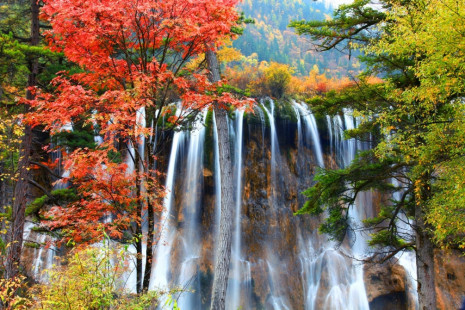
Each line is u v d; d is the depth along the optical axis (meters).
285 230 19.69
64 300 4.31
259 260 18.70
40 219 10.69
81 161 6.25
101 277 4.35
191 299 17.58
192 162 19.27
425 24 6.84
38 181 17.41
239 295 17.95
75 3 6.30
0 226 10.83
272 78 29.44
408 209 10.70
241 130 19.80
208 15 7.19
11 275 8.27
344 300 18.44
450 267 14.48
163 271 17.86
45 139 15.98
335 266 19.23
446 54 6.51
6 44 8.34
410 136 7.47
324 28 9.16
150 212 7.38
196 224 18.95
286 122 20.81
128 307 4.76
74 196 10.71
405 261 18.70
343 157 21.91
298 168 20.80
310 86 33.72
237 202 19.27
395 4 7.77
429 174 7.96
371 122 9.43
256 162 19.92
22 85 11.25
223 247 7.71
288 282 18.73
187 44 7.83
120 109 6.61
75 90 6.38
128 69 7.32
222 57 21.47
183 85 6.98
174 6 6.69
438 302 14.54
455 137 6.84
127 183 6.90
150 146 7.71
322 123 21.52
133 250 15.39
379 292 17.92
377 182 10.13
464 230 6.89
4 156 11.03
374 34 8.99
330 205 9.71
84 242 6.50
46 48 8.05
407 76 8.54
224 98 7.22
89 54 7.05
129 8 6.50
